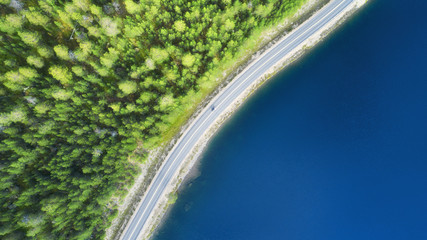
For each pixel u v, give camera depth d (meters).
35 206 55.38
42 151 56.91
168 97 59.94
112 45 62.03
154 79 63.25
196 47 61.31
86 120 60.94
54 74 56.53
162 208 70.69
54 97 57.19
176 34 61.47
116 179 62.31
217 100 69.81
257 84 70.94
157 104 62.69
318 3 68.06
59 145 59.12
